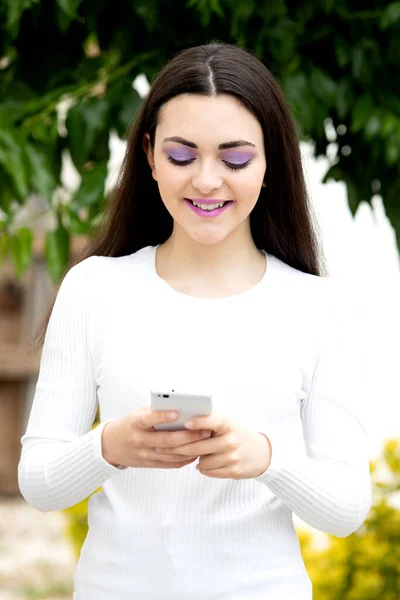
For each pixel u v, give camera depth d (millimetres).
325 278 2451
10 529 7980
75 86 3715
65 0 3379
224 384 2264
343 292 2434
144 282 2359
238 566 2211
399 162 3680
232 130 2195
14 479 8812
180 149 2209
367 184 3891
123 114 3562
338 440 2281
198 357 2279
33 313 8555
